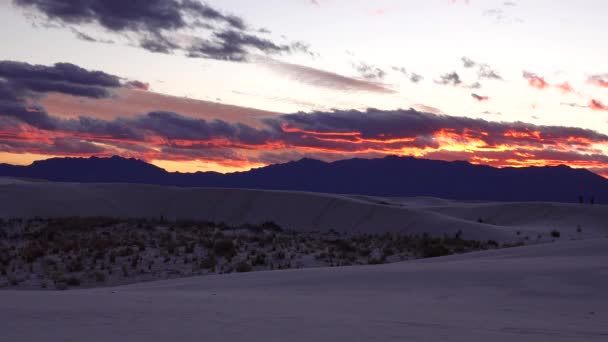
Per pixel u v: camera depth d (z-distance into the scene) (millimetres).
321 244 38062
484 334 9320
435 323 10305
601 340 9078
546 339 9062
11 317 10234
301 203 65062
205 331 9148
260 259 30609
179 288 18109
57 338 8508
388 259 33625
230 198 68125
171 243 34250
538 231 52469
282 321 10125
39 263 29391
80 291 17062
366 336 8961
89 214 62062
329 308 12234
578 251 23547
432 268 19203
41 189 67188
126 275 26812
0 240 37281
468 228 52406
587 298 14094
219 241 35219
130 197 69438
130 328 9320
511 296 14508
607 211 69062
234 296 14648
